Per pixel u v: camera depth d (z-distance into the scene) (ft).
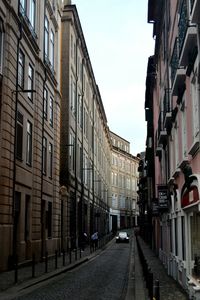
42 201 101.60
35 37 94.79
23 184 84.74
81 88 170.50
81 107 170.40
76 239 146.30
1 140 72.49
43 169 102.94
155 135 117.70
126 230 328.49
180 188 55.21
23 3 86.38
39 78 98.02
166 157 78.38
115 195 336.08
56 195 115.24
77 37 157.79
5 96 73.72
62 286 58.34
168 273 68.95
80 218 161.48
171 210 66.95
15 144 78.07
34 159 94.12
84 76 180.24
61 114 136.77
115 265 92.68
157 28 89.97
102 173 259.80
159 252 101.19
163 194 71.87
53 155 114.73
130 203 369.91
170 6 67.36
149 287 42.27
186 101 47.88
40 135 98.02
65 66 139.23
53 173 114.42
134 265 90.99
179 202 55.47
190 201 42.91
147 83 130.52
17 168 80.64
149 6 86.07
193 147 40.24
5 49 74.33
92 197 202.28
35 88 95.50
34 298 47.55
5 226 72.28
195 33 38.65
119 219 339.36
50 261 97.40
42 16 102.22
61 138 135.44
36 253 92.53
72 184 143.54
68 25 141.79
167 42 72.54
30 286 57.72
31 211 90.94
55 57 119.55
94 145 216.74
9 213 74.54
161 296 45.60
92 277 69.77
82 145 170.30
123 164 359.05
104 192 272.51
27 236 89.20
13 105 77.46
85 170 180.04
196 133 40.57
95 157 221.46
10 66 75.66
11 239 75.25
